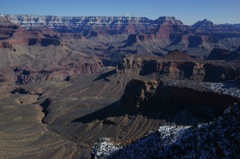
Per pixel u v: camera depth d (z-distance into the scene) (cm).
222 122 6306
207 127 6588
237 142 5562
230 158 5447
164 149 6812
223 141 5791
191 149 6306
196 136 6519
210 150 5862
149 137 7888
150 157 6925
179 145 6631
